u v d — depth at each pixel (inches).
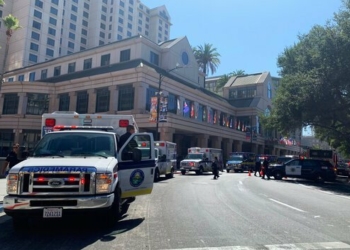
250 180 925.8
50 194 232.5
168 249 214.4
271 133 2773.1
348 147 1549.0
